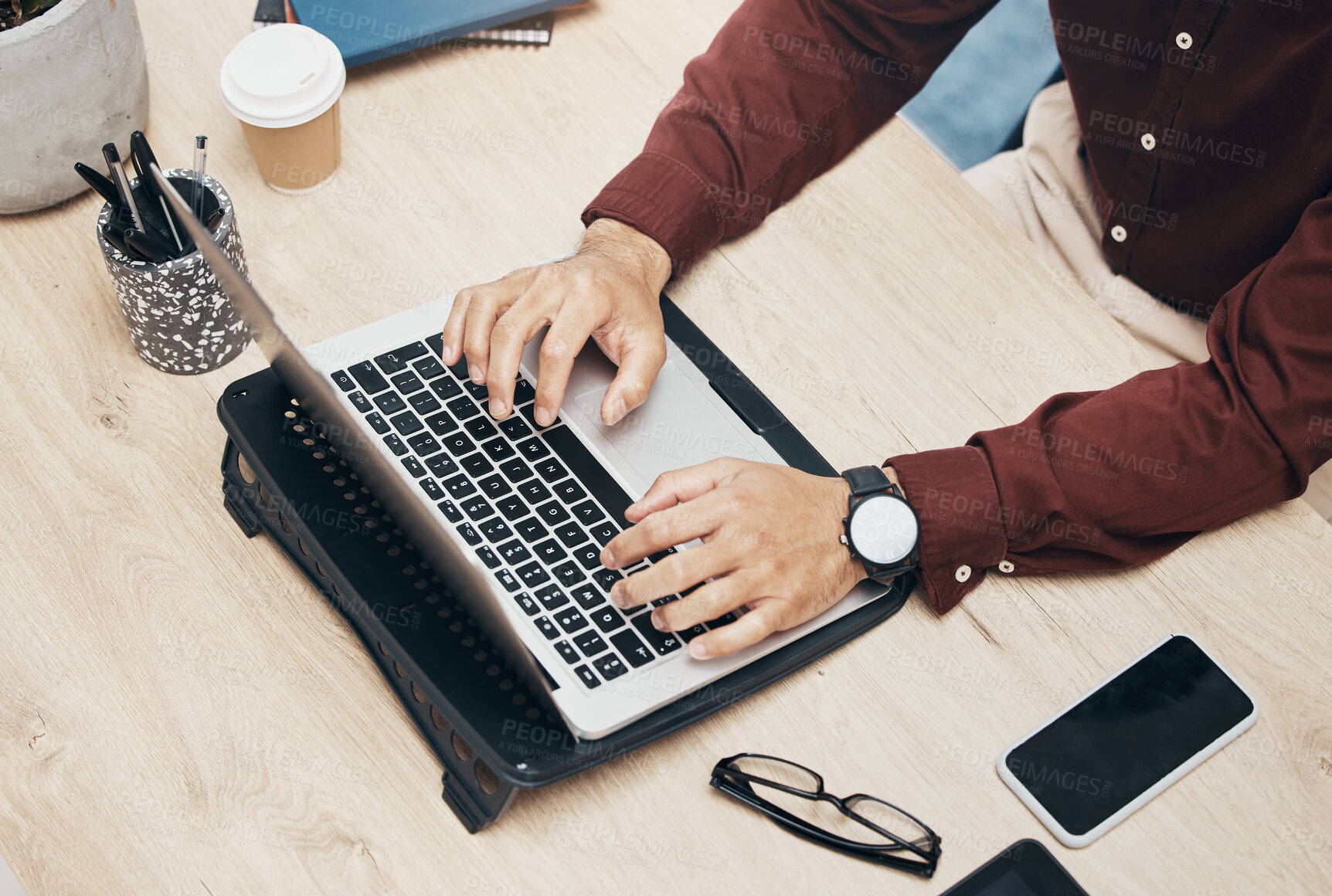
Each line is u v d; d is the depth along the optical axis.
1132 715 0.72
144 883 0.63
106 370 0.83
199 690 0.70
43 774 0.66
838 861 0.67
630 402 0.79
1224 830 0.69
